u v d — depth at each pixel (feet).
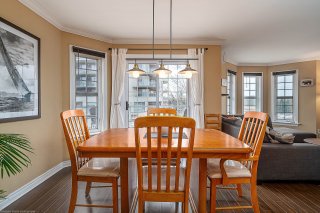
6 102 7.11
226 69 19.49
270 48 15.67
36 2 8.65
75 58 12.06
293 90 20.10
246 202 7.38
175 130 7.89
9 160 4.34
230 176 5.96
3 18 7.00
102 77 13.17
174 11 9.48
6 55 7.11
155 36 13.01
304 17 10.02
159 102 14.38
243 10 9.32
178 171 4.63
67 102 11.46
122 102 13.79
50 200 7.47
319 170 8.68
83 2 8.65
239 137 7.27
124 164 5.94
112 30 11.92
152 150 5.06
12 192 7.40
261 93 21.93
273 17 10.03
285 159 8.69
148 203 7.36
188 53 13.64
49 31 10.11
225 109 18.95
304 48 15.65
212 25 11.10
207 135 6.78
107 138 6.24
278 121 21.07
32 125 8.67
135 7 9.09
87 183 7.70
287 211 6.78
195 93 13.58
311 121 18.70
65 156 11.43
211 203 5.97
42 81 9.46
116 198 5.98
